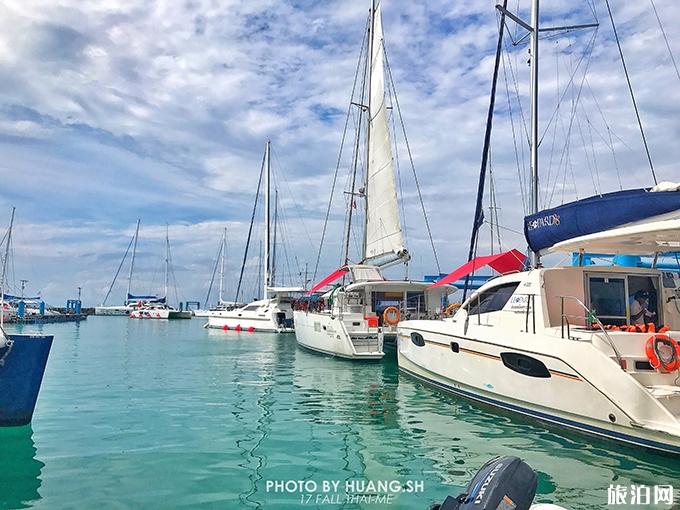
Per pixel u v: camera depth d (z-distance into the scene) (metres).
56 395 9.55
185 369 13.24
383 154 16.88
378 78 17.42
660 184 6.25
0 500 4.54
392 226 16.27
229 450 6.05
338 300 15.99
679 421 5.39
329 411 8.14
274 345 20.34
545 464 5.45
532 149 10.13
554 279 7.48
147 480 5.06
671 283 7.72
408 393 9.59
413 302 16.36
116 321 44.78
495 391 7.73
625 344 6.27
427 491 4.81
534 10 10.45
